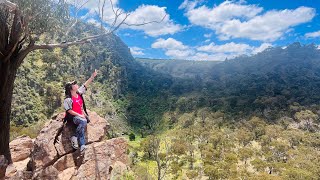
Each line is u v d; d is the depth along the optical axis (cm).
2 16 360
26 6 362
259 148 6744
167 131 8050
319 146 6506
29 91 6184
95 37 423
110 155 379
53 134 375
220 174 4347
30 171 352
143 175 426
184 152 5441
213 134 7206
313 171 4619
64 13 441
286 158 5834
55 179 330
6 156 392
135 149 3728
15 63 397
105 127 451
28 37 425
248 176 4441
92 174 346
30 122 5209
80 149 359
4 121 388
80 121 362
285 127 8288
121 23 431
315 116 8425
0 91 380
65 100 365
